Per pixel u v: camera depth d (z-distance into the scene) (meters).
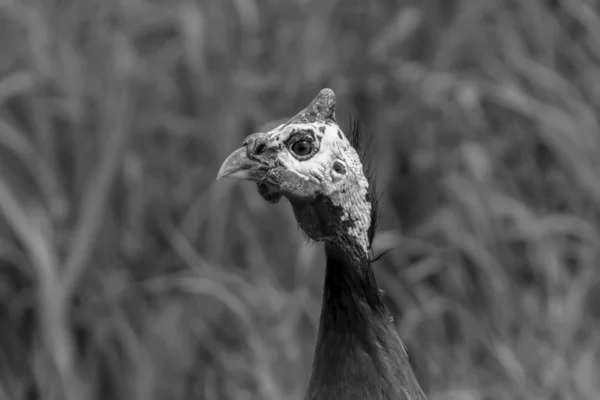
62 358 11.87
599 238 13.55
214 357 12.65
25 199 12.73
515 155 14.55
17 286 12.88
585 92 15.16
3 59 13.38
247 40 13.70
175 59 13.79
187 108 13.82
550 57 15.02
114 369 12.62
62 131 13.31
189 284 12.31
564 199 14.27
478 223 13.27
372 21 14.32
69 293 12.20
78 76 13.13
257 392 12.15
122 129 12.76
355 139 8.13
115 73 13.06
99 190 12.40
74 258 12.17
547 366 12.45
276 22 14.05
